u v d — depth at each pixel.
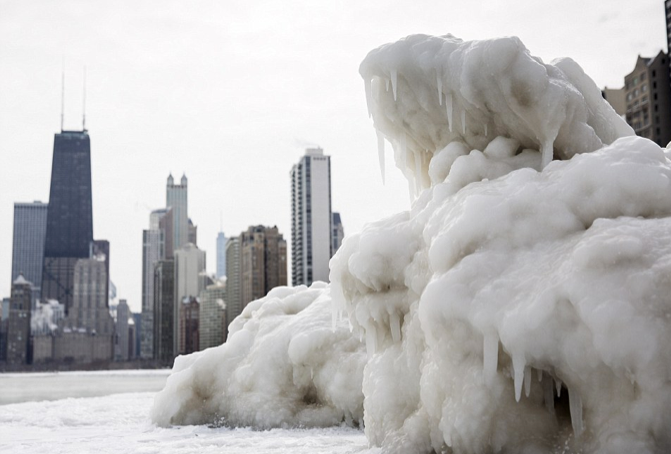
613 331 4.07
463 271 5.00
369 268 6.31
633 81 85.31
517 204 5.16
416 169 7.39
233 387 9.37
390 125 7.26
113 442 7.96
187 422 9.45
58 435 9.05
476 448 4.86
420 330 5.87
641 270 4.22
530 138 6.29
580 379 4.39
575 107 6.07
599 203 4.90
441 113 6.81
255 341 9.80
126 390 33.94
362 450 6.02
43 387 43.19
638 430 4.11
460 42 6.55
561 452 4.55
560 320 4.37
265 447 6.82
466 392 4.93
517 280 4.74
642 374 4.05
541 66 6.00
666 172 4.88
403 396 5.97
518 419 4.80
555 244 4.86
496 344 4.65
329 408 8.68
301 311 10.22
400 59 6.71
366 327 6.56
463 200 5.58
